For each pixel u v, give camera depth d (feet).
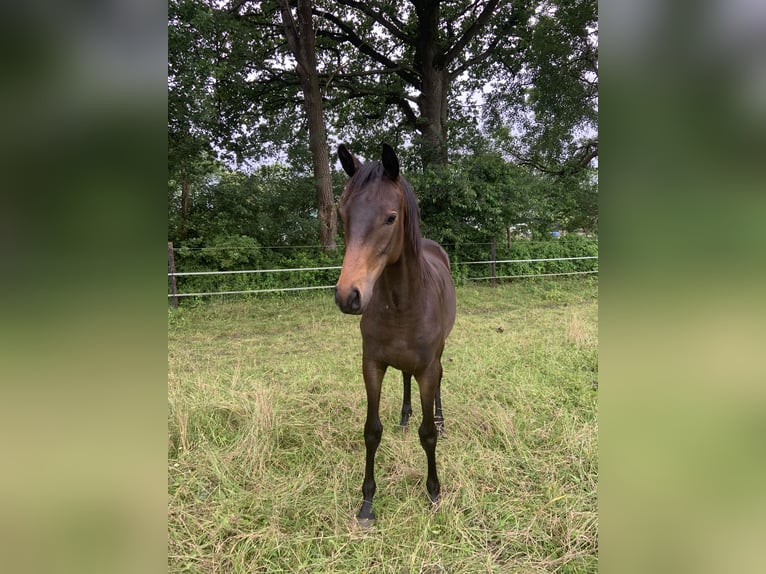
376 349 6.44
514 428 8.69
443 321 7.29
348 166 5.99
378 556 5.82
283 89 35.19
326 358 13.69
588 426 8.57
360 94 36.06
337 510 6.62
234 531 6.21
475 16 36.81
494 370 12.28
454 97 42.11
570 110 36.19
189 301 22.43
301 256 27.14
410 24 36.99
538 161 43.96
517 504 6.75
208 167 30.63
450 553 5.88
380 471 7.61
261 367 12.76
